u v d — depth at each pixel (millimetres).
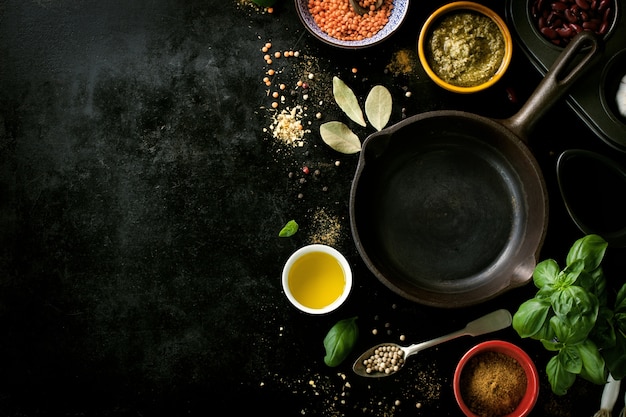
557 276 814
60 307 998
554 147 984
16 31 1011
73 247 1001
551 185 983
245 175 999
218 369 987
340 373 982
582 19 937
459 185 975
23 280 1000
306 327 985
